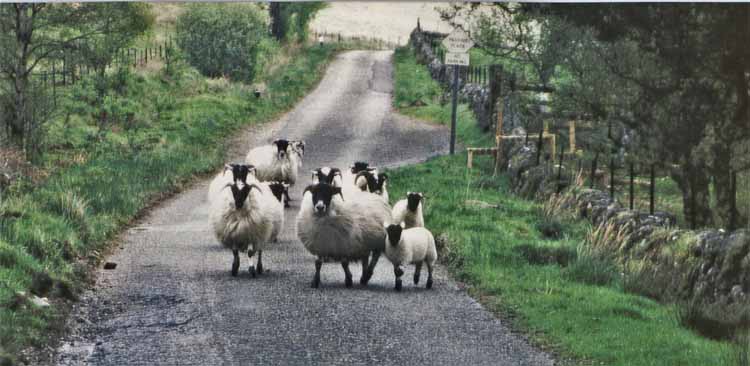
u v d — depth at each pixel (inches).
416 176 1119.6
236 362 463.2
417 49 2655.0
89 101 1533.0
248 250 648.4
